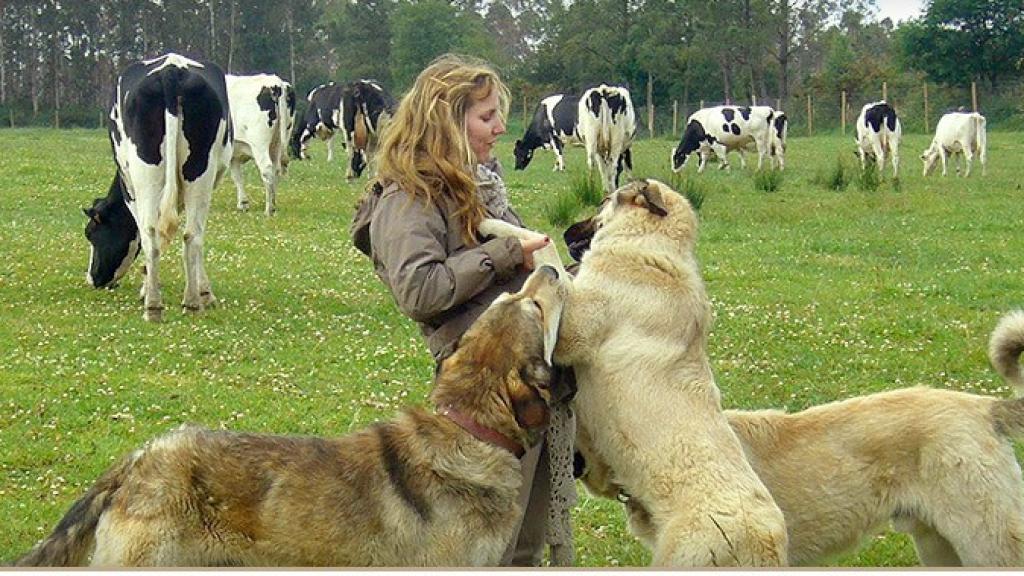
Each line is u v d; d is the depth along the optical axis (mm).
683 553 4797
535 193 22812
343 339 10672
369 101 24156
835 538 5379
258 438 4496
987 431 5273
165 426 8062
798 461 5332
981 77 66750
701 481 4883
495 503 4488
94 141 36625
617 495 5375
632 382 5086
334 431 8086
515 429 4512
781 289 13266
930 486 5250
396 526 4379
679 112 70250
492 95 4895
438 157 4797
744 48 75312
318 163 30703
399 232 4727
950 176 28641
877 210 20328
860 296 12945
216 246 15539
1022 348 5824
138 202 11258
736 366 9969
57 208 18578
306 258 14867
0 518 6387
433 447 4441
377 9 87438
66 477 7055
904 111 58000
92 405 8438
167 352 10016
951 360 10320
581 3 75812
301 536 4352
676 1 74188
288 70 83688
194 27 81688
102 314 11391
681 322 5191
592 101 24891
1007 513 5191
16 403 8406
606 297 5215
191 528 4332
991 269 14609
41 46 80375
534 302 4652
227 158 12555
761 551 4738
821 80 63438
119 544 4309
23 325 10797
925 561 5582
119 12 80625
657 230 5426
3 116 65188
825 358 10312
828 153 37781
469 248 4863
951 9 66375
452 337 4895
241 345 10336
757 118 30844
